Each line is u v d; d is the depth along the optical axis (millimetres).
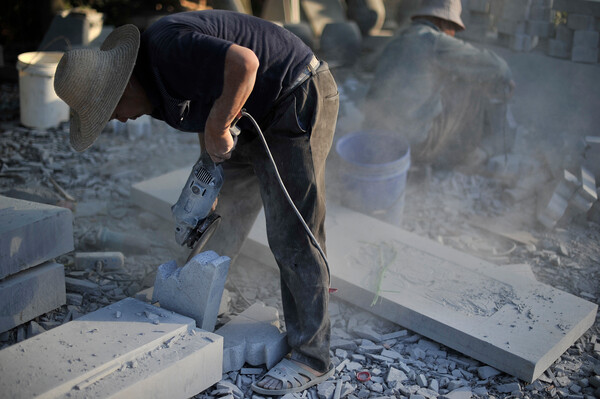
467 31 5652
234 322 3002
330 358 2928
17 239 2713
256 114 2510
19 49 7957
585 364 3043
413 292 3293
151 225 4074
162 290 2830
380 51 5824
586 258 4051
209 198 2682
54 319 3008
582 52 5027
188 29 2264
